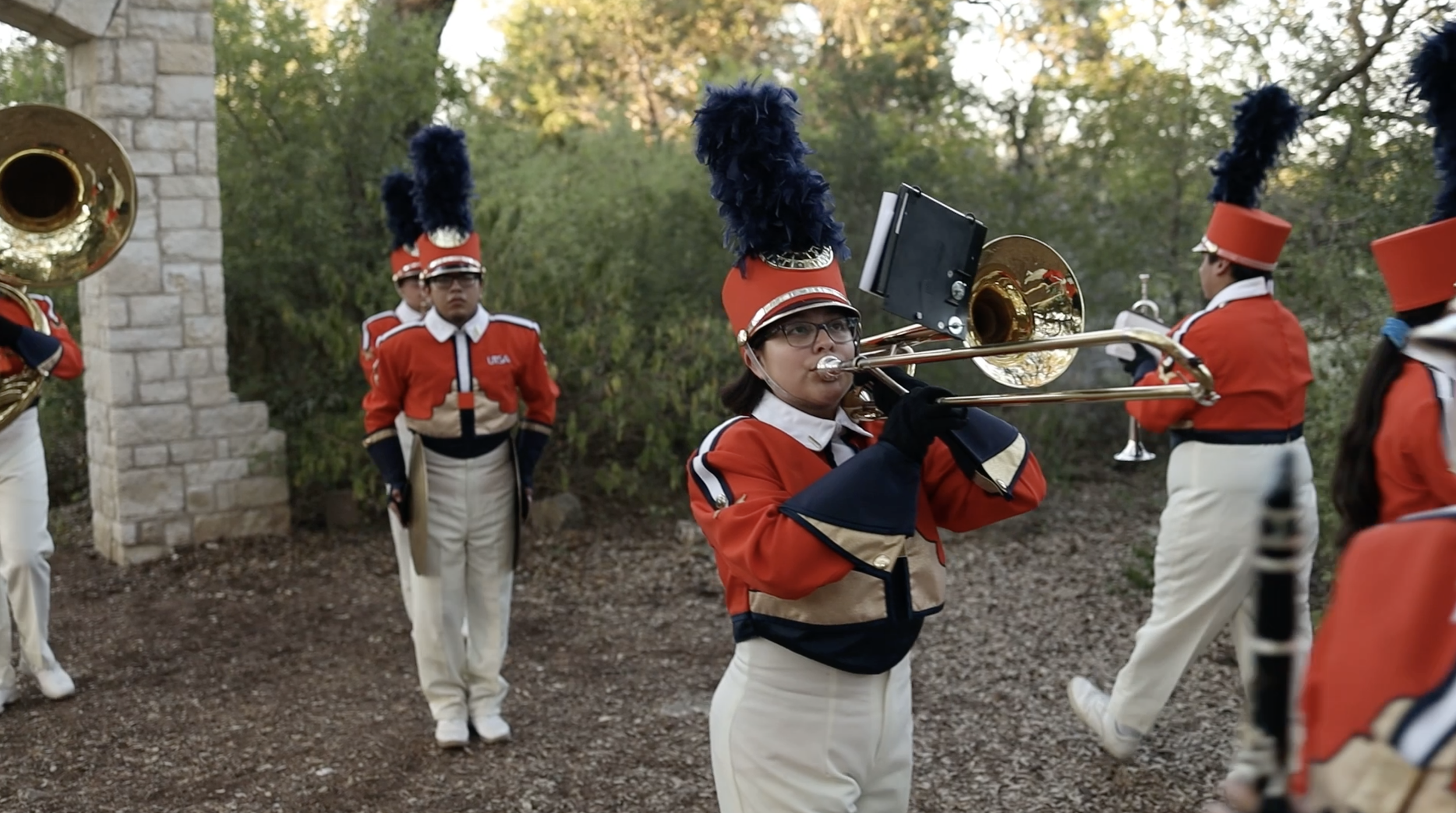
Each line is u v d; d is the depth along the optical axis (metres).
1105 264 8.87
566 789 4.25
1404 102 6.16
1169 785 4.07
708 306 8.62
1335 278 5.98
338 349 7.62
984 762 4.34
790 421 2.49
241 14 8.08
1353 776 1.24
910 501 2.26
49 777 4.41
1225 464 3.88
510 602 4.83
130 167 4.66
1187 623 3.98
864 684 2.47
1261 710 1.34
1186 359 2.07
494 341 4.62
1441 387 2.50
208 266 7.34
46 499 5.12
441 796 4.21
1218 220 4.08
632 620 6.22
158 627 6.18
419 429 4.53
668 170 9.54
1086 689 4.37
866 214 8.63
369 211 8.19
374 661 5.64
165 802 4.19
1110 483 8.70
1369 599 1.29
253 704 5.12
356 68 8.25
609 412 7.69
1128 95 9.17
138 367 7.17
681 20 18.92
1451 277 2.69
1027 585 6.54
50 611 6.44
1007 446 2.48
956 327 2.28
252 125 8.20
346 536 7.75
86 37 6.87
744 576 2.34
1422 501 2.54
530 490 4.77
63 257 4.58
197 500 7.42
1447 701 1.20
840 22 15.56
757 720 2.46
